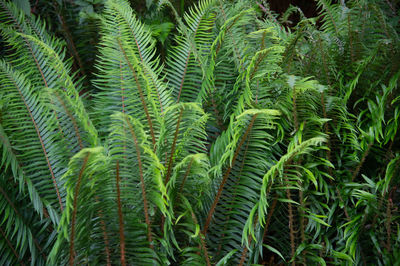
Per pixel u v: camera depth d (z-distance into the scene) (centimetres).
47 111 197
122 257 186
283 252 218
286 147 231
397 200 223
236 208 207
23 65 234
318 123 214
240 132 195
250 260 202
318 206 213
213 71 238
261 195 186
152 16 293
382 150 234
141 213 189
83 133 191
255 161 200
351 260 201
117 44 202
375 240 207
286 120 219
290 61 229
